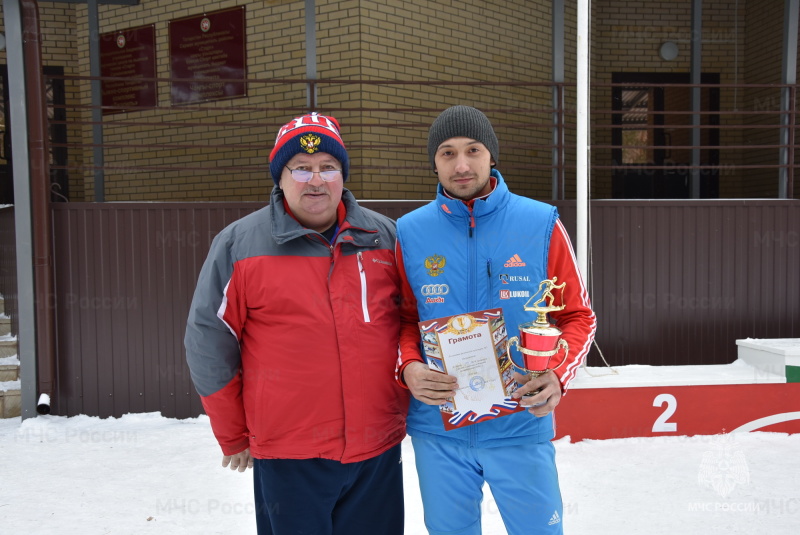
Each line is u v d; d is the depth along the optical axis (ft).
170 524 9.71
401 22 19.70
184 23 21.36
